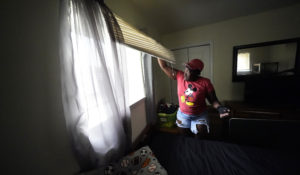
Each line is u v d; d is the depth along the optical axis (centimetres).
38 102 54
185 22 196
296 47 164
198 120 120
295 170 68
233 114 172
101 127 72
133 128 141
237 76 201
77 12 60
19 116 48
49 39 58
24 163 50
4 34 44
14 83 47
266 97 176
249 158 78
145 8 149
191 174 72
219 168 74
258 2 149
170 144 99
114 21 72
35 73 53
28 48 51
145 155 86
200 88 112
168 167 79
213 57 216
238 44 196
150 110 175
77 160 64
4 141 45
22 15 49
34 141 53
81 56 64
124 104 86
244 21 187
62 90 57
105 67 69
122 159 83
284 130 87
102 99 71
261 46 181
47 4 57
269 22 175
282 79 168
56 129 60
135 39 89
